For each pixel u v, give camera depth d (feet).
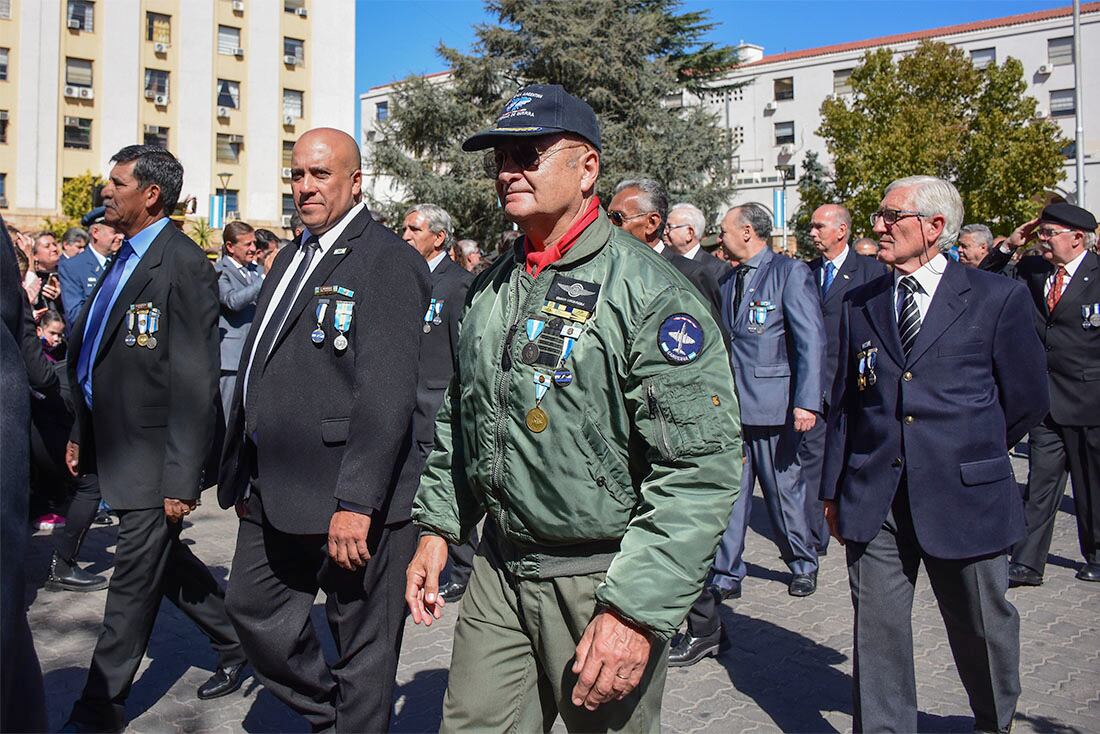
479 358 7.40
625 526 7.08
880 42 169.48
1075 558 20.34
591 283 7.00
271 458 9.68
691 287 7.00
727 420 6.73
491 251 95.40
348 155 10.11
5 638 4.62
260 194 138.62
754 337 16.94
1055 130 97.81
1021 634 15.39
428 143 99.40
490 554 7.73
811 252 123.95
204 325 11.45
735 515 16.52
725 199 101.40
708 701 12.78
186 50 131.13
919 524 10.18
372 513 9.23
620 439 6.97
